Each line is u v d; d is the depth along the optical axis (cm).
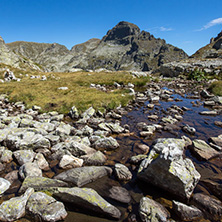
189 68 6059
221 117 1595
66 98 2105
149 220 517
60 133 1110
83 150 903
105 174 761
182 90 3091
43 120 1460
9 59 7344
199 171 786
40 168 805
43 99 2114
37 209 541
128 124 1434
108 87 3416
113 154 947
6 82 3803
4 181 680
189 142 1057
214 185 673
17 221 525
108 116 1645
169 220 522
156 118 1568
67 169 807
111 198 628
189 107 1989
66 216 546
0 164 817
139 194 653
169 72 6806
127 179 736
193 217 538
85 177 706
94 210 563
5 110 1766
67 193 587
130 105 2053
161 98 2509
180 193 621
